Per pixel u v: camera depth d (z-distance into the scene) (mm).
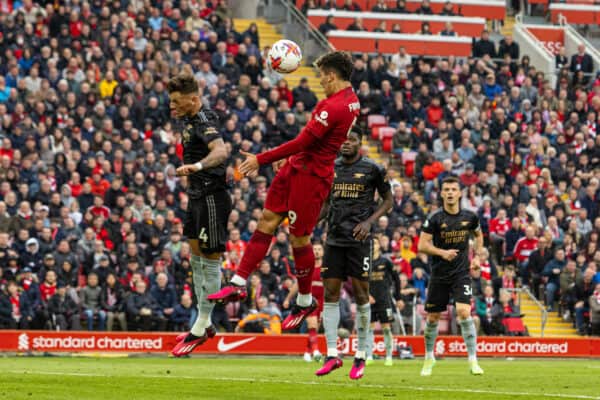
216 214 14312
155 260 31547
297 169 13539
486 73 46750
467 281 19781
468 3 52562
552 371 22656
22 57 38688
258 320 31297
